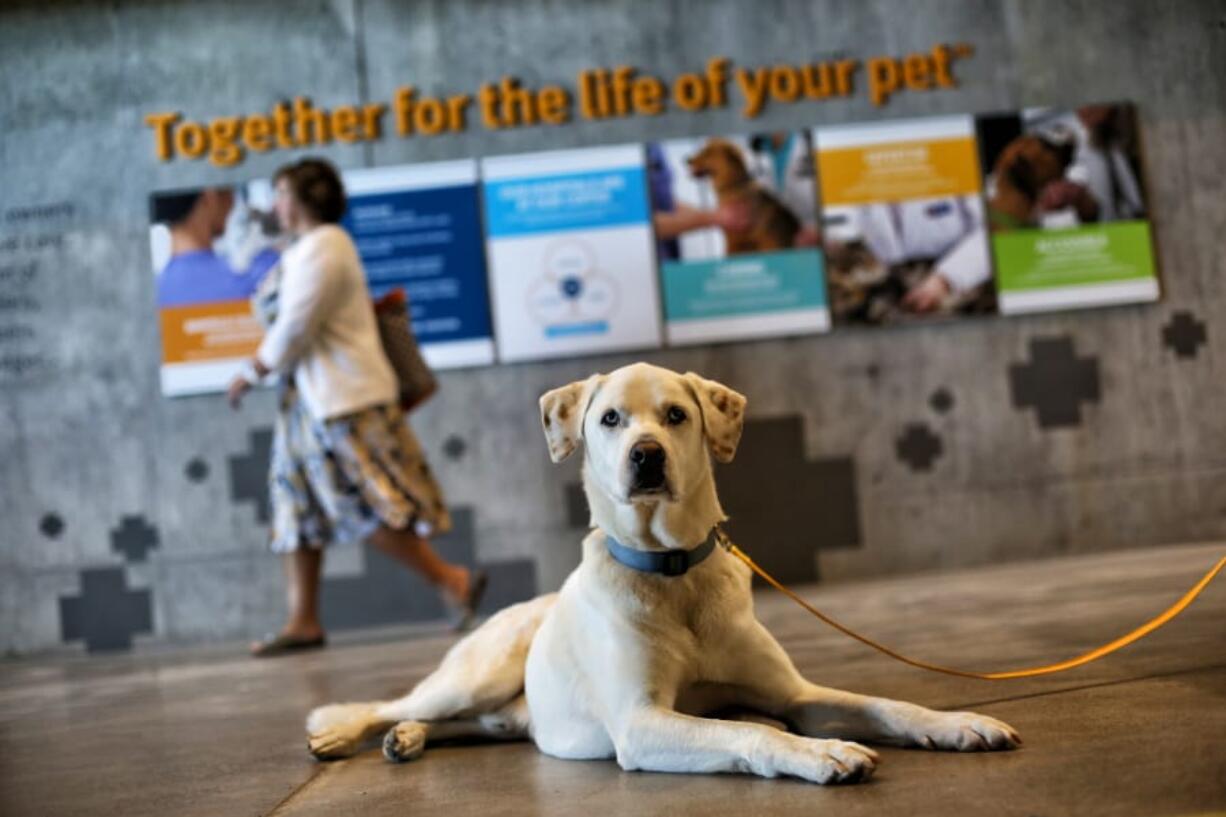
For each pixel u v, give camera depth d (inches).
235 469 269.4
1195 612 150.6
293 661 205.9
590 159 268.5
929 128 271.1
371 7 273.3
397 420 222.8
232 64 273.1
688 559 96.6
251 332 269.6
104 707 170.6
